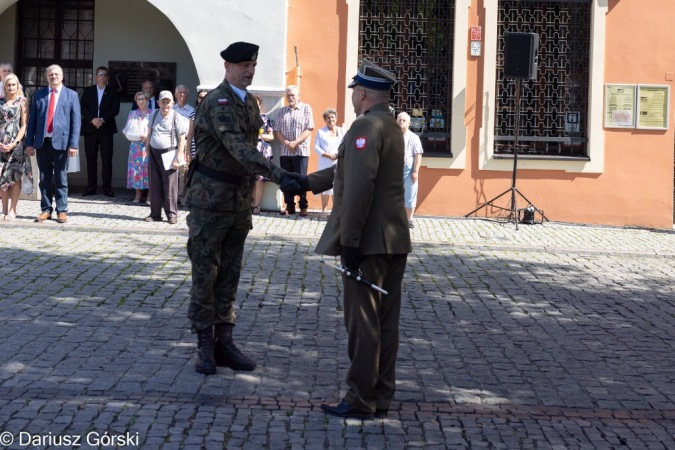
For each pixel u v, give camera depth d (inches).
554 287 352.5
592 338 276.4
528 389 222.7
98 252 385.1
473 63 539.2
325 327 277.4
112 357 236.8
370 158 189.3
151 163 469.4
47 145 451.5
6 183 454.6
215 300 229.1
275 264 374.3
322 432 187.2
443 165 541.6
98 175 641.0
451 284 350.6
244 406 201.6
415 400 211.3
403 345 260.8
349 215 189.5
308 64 539.2
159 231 442.0
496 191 543.5
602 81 538.6
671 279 378.3
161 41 622.8
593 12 536.4
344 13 536.7
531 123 544.4
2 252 374.3
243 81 220.7
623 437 189.2
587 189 543.5
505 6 539.5
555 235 484.4
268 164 208.1
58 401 199.2
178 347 249.4
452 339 269.6
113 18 622.5
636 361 251.9
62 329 262.8
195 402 203.0
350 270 192.7
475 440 185.6
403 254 198.4
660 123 541.3
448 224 510.3
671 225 543.5
